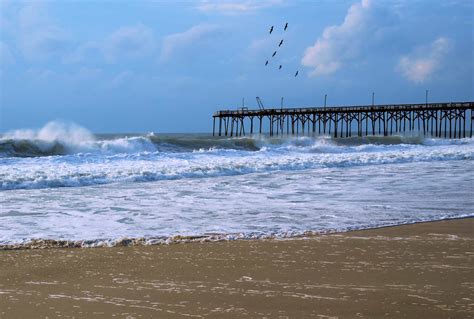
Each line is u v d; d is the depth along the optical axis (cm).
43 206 1562
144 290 755
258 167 2750
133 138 3975
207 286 773
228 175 2534
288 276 823
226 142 4503
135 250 997
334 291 747
